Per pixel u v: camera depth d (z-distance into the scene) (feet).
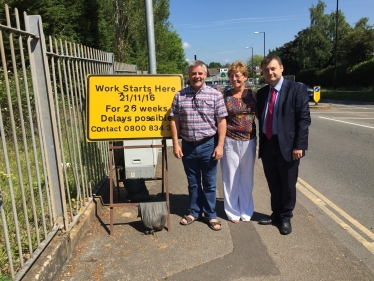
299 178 20.04
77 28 50.08
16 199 13.29
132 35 75.82
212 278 9.83
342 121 44.60
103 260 10.71
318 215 14.62
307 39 155.63
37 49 10.23
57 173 10.88
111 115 12.89
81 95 13.76
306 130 11.89
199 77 11.89
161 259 10.82
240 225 13.34
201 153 12.53
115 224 13.25
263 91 12.66
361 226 13.55
